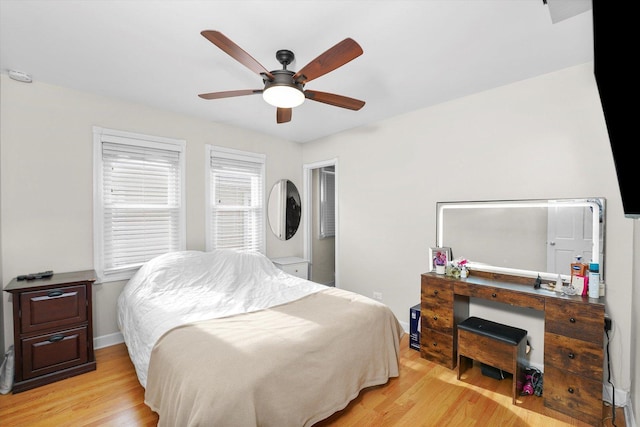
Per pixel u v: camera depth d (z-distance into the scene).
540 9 1.59
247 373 1.38
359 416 1.88
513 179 2.49
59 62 2.17
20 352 2.11
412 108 3.08
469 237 2.73
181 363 1.44
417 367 2.50
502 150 2.55
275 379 1.44
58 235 2.58
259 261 3.24
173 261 2.82
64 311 2.27
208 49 1.99
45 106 2.52
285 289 2.71
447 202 2.89
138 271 2.88
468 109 2.75
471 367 2.50
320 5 1.56
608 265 2.07
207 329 1.75
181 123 3.29
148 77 2.41
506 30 1.78
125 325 2.43
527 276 2.40
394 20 1.68
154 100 2.89
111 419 1.82
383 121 3.43
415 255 3.15
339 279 3.93
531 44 1.92
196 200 3.41
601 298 1.98
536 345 2.38
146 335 1.86
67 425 1.77
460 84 2.53
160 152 3.16
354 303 2.30
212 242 3.55
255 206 3.99
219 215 3.63
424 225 3.08
